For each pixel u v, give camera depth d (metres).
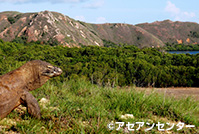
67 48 44.34
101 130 4.14
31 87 4.09
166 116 5.92
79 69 20.50
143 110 5.92
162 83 22.25
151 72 22.44
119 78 18.61
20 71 3.96
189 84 23.28
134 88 6.96
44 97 5.67
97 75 11.16
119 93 6.58
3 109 3.53
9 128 3.63
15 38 132.00
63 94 6.09
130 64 24.28
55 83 7.19
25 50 36.56
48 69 4.24
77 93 6.79
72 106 5.15
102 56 31.88
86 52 37.69
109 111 5.63
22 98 3.80
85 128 4.18
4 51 35.34
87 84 7.68
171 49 198.75
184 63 33.50
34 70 4.09
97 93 6.72
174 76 23.50
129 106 5.87
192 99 7.82
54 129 3.96
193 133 4.99
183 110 6.30
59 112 4.70
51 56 30.58
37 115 3.91
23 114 4.17
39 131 3.70
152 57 35.78
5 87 3.60
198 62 31.88
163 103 6.24
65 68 20.02
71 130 4.00
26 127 3.66
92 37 163.38
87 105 5.44
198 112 6.78
